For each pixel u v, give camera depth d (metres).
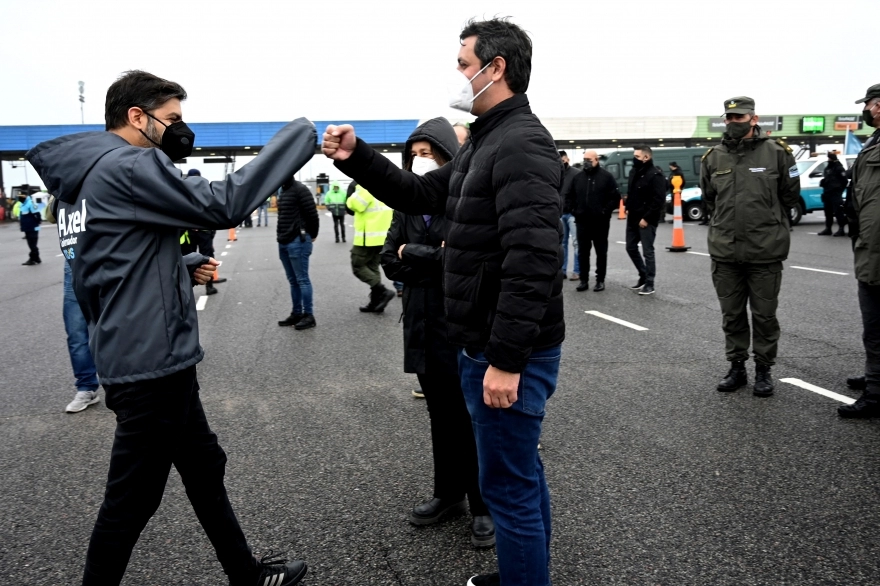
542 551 2.12
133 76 2.10
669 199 21.30
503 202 1.91
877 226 3.98
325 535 2.89
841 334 6.07
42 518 3.10
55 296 10.24
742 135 4.48
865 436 3.78
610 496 3.15
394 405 4.56
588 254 8.82
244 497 3.24
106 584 2.03
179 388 2.01
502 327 1.89
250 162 1.98
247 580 2.36
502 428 2.07
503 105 2.06
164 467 2.05
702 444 3.73
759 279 4.45
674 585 2.46
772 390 4.51
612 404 4.43
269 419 4.34
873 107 4.15
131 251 1.93
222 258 14.84
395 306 8.30
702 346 5.86
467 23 2.14
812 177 17.72
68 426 4.34
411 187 2.39
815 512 2.95
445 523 2.99
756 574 2.51
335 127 2.13
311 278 11.08
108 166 1.92
